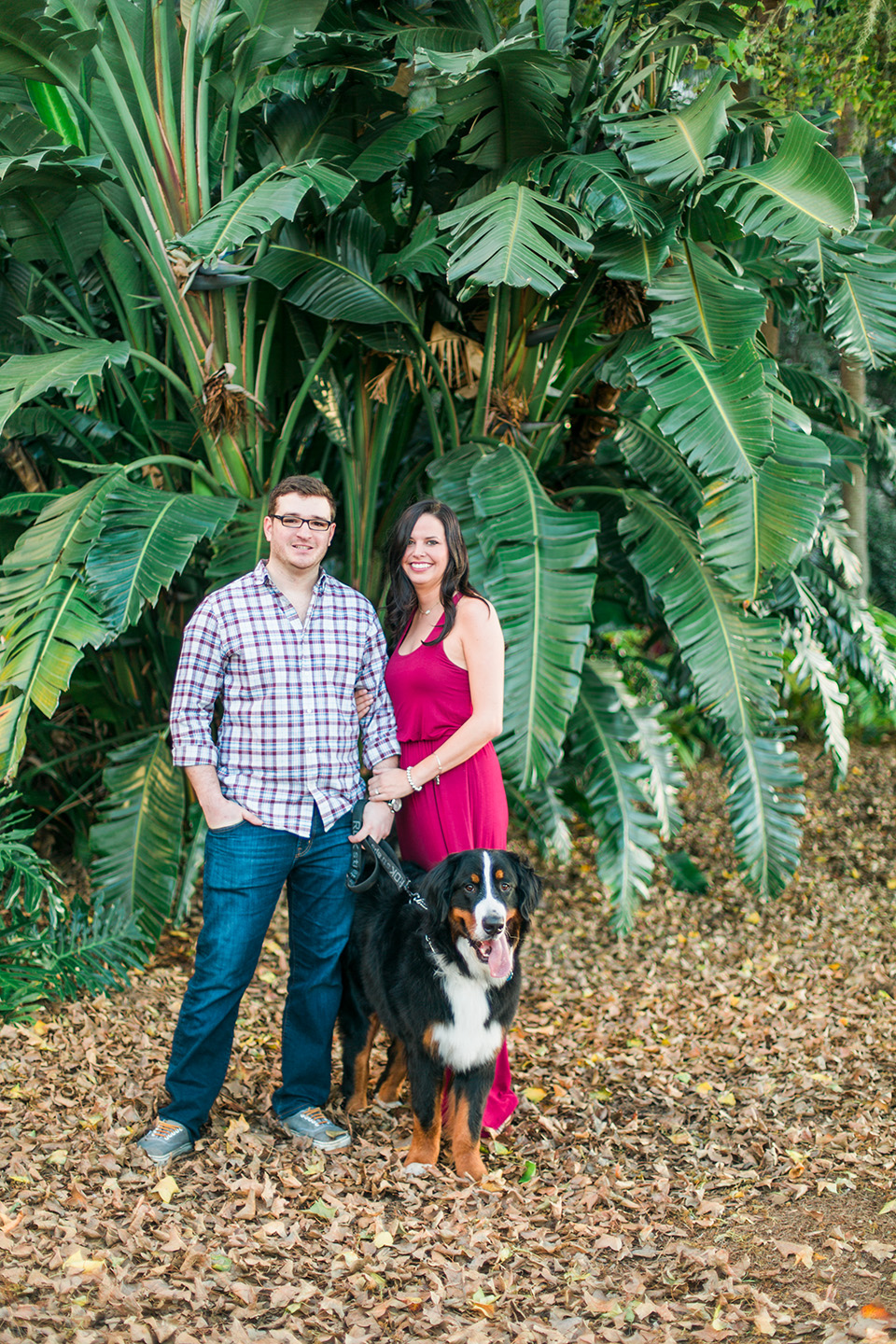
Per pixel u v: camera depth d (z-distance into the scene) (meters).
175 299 4.20
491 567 3.97
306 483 2.84
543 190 4.04
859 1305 2.32
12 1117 3.10
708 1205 2.79
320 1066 3.13
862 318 3.90
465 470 4.28
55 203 4.04
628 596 6.03
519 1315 2.34
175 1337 2.16
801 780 4.60
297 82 4.07
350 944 3.29
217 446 4.40
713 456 3.61
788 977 4.85
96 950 3.89
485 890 2.81
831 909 5.86
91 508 3.77
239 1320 2.26
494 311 4.37
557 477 5.50
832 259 3.65
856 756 8.93
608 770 4.93
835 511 5.80
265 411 4.50
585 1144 3.23
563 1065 3.87
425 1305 2.35
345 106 4.43
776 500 3.76
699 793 8.07
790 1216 2.76
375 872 3.06
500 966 2.74
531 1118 3.41
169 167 4.18
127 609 3.55
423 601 3.10
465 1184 2.90
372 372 4.74
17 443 4.94
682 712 8.69
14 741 3.33
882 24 5.51
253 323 4.40
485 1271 2.51
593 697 5.09
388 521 5.10
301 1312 2.32
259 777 2.90
